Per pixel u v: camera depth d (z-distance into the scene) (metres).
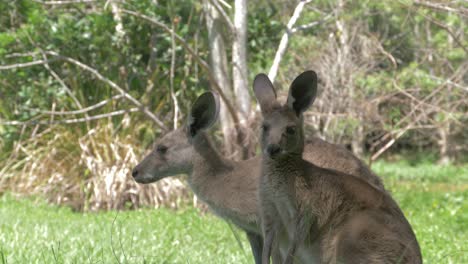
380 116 20.06
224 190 9.19
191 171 9.61
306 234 6.95
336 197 6.90
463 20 17.09
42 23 18.08
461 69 20.16
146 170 9.88
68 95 19.20
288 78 20.70
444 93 19.91
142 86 19.12
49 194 18.39
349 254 6.57
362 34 20.80
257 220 8.91
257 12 18.92
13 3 17.56
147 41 18.70
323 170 7.11
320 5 19.59
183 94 18.86
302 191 7.00
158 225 14.35
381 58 21.59
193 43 18.59
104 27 17.73
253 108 18.89
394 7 14.58
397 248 6.46
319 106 20.31
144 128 18.56
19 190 18.86
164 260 9.99
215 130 18.12
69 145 18.77
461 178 30.58
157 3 18.20
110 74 18.98
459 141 34.59
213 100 9.66
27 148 19.48
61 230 12.88
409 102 20.58
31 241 11.33
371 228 6.54
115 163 18.20
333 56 20.38
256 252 9.12
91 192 18.02
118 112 17.62
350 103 19.88
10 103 19.73
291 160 7.11
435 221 15.62
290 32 16.91
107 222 14.48
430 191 23.20
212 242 12.41
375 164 36.09
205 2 17.50
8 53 18.41
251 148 16.55
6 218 14.77
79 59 19.16
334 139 20.31
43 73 18.95
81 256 9.83
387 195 7.11
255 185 8.95
